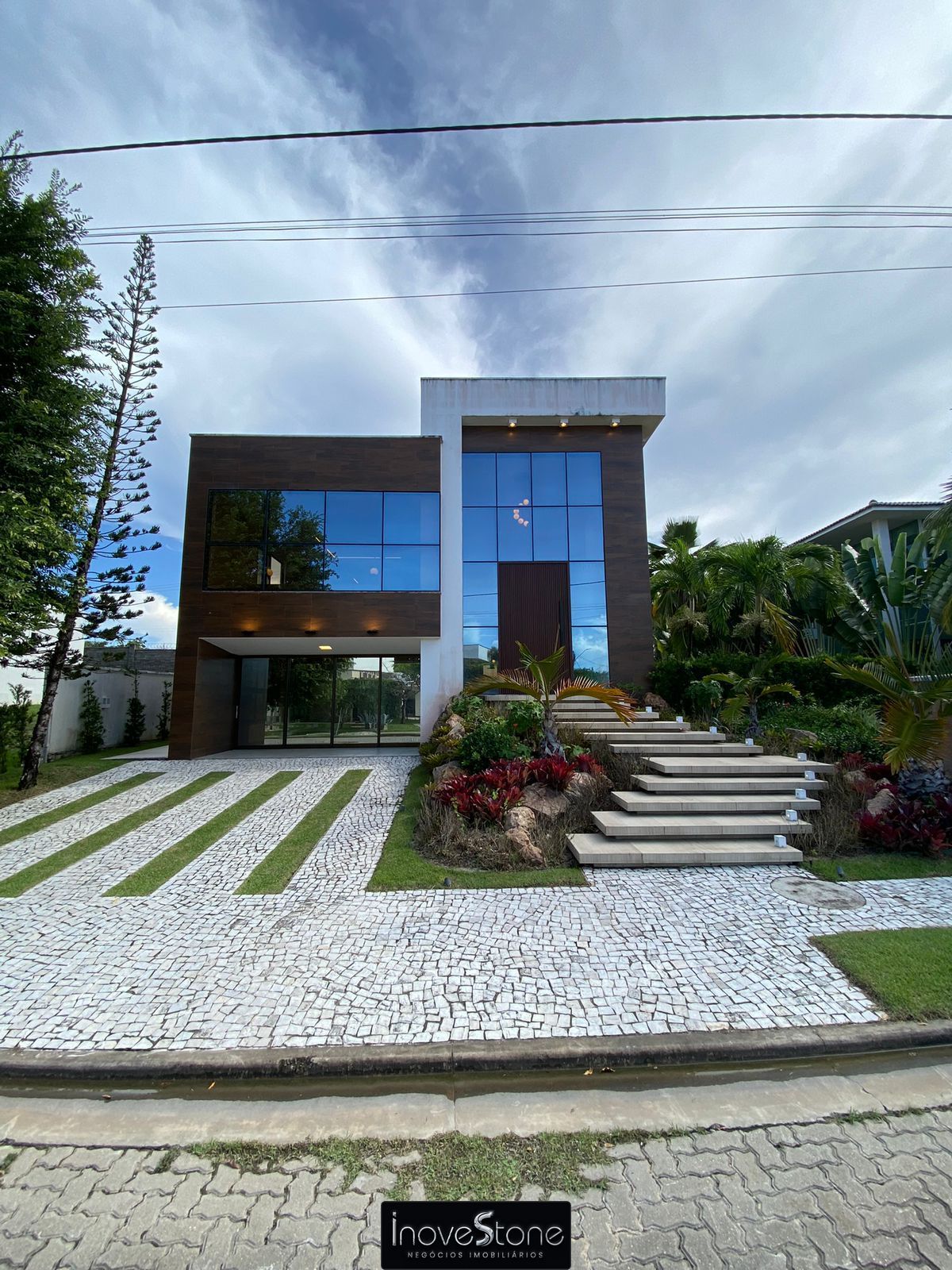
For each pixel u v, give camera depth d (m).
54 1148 2.21
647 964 3.46
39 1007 3.11
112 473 10.83
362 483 12.34
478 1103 2.42
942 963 3.37
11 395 8.18
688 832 5.57
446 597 12.27
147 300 11.44
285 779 9.04
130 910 4.43
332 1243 1.76
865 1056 2.71
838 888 4.64
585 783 6.58
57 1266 1.69
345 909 4.36
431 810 6.48
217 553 11.92
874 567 11.91
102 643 11.30
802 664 11.12
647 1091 2.49
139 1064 2.64
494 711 10.01
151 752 13.59
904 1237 1.75
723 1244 1.75
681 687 11.59
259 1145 2.20
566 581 12.85
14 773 9.95
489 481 13.06
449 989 3.21
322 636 11.85
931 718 5.45
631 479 13.16
